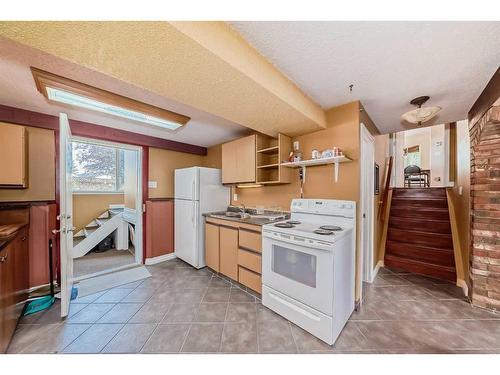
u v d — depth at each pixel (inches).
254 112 74.2
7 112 83.4
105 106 79.4
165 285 100.3
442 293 92.1
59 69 57.2
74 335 64.7
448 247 113.1
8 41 45.4
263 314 76.3
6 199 86.7
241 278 96.9
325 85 70.8
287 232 72.2
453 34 46.4
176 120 93.4
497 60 56.1
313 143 97.3
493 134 75.4
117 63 45.9
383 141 157.9
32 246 91.4
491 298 78.6
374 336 64.4
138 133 124.0
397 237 130.0
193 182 123.8
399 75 64.3
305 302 66.6
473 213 83.0
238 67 48.3
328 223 84.2
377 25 44.2
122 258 141.1
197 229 122.0
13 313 64.6
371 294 91.4
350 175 83.9
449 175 151.8
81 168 179.5
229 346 60.2
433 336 64.4
